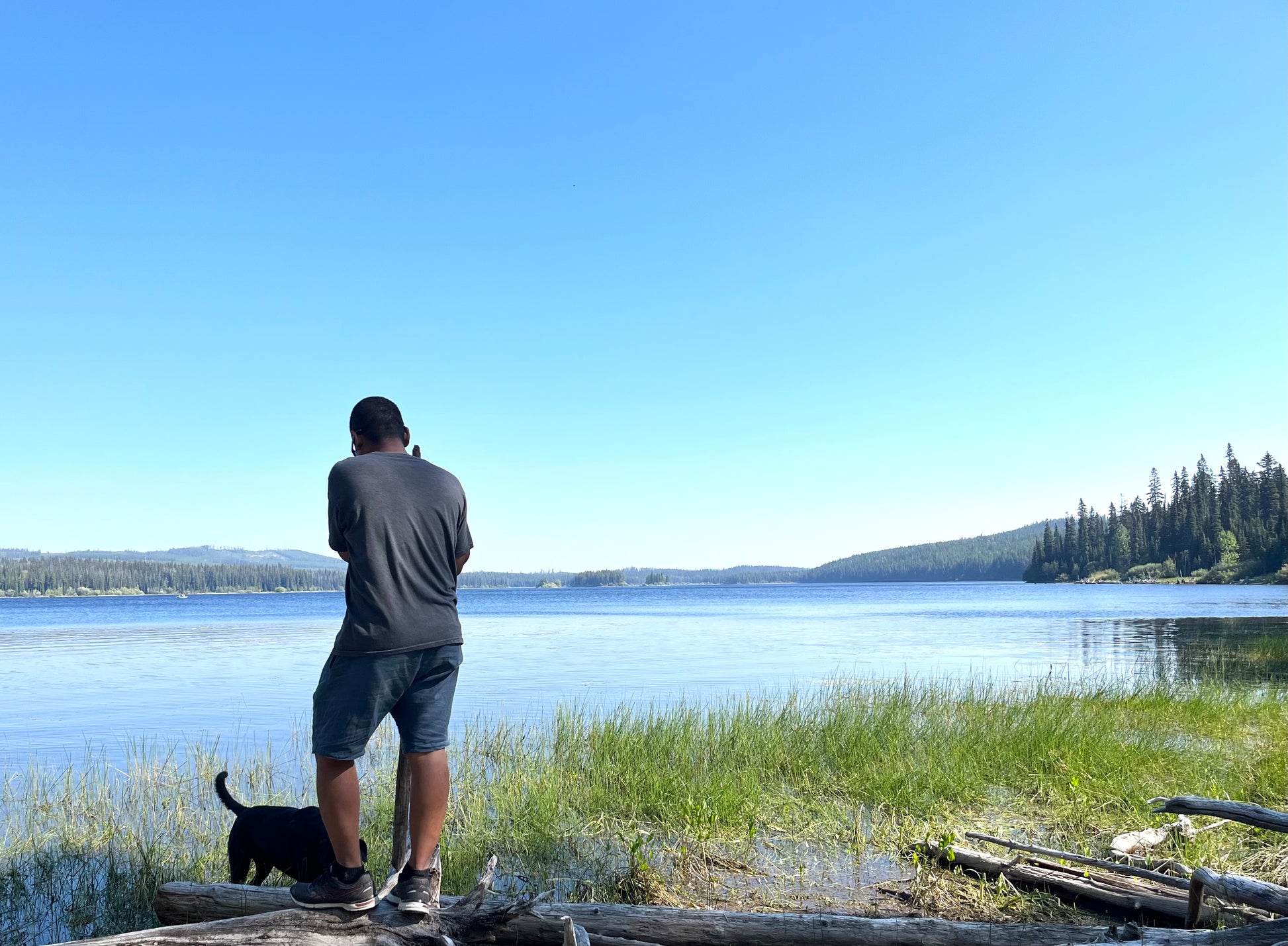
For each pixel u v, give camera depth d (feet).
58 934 15.89
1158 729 35.22
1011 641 103.19
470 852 19.62
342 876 11.09
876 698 39.42
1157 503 507.30
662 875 18.17
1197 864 17.69
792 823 22.13
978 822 21.99
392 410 12.39
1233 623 130.93
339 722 10.79
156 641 116.26
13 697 54.24
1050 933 13.09
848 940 13.28
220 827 22.30
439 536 11.30
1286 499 381.81
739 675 66.03
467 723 40.55
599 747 29.37
